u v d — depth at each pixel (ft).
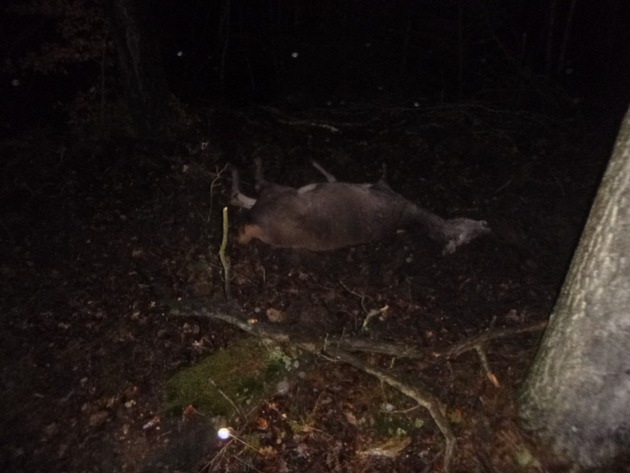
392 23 18.10
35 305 8.96
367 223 9.43
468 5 16.80
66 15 12.05
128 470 6.91
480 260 10.06
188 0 18.79
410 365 8.01
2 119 13.50
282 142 13.29
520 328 8.04
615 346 5.24
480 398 7.34
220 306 8.96
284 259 9.86
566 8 18.03
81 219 10.62
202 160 12.16
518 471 6.37
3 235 10.19
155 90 12.13
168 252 10.04
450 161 12.82
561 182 12.17
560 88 15.71
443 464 6.64
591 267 5.18
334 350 7.92
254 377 7.87
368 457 6.91
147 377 7.95
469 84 17.25
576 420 5.91
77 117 12.77
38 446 7.16
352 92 16.88
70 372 8.02
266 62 19.12
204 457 6.99
